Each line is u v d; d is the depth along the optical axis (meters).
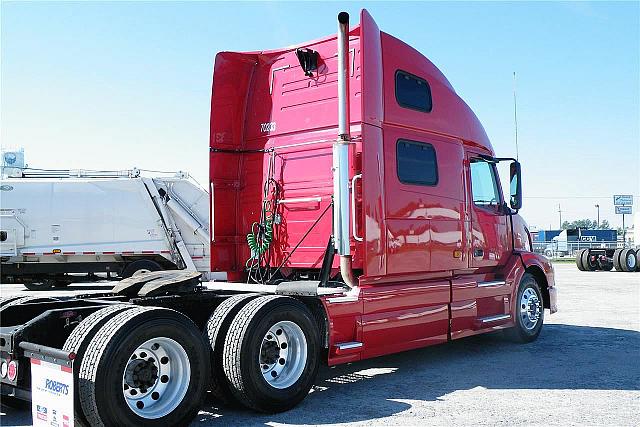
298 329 5.69
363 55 6.50
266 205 7.38
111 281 16.05
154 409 4.80
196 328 5.09
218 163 7.56
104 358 4.49
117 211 15.43
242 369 5.22
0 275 15.27
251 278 7.48
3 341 5.03
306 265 7.00
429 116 7.45
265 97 7.61
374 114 6.62
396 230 6.80
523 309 8.90
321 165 6.96
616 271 27.73
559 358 7.82
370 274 6.43
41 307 5.83
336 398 5.98
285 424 5.16
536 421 5.16
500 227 8.62
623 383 6.50
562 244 49.22
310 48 7.24
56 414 4.55
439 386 6.42
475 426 5.04
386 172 6.73
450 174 7.68
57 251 15.16
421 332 7.05
